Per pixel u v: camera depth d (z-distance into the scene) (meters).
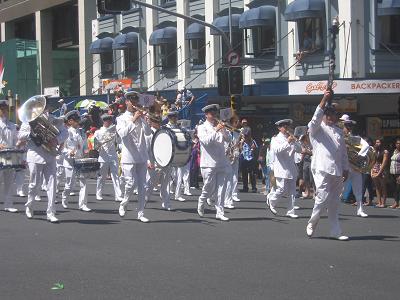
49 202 13.03
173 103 30.23
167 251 10.15
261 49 30.08
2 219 13.42
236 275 8.59
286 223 13.49
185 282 8.19
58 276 8.48
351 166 15.02
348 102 24.38
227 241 11.12
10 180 14.63
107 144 17.25
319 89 24.09
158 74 36.72
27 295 7.55
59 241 10.91
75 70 50.41
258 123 27.86
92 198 18.28
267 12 29.03
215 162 13.71
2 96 49.53
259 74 29.97
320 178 11.27
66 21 47.88
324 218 14.41
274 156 14.62
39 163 12.96
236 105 21.73
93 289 7.83
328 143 11.23
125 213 14.24
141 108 13.15
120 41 37.97
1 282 8.15
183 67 34.44
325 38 26.81
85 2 43.50
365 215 15.05
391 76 26.73
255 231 12.30
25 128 12.79
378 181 17.77
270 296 7.55
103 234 11.64
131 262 9.33
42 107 12.86
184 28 34.44
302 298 7.48
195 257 9.71
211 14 32.59
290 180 14.52
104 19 41.00
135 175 13.34
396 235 12.09
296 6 26.97
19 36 54.00
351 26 25.84
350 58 25.88
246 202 17.94
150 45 36.91
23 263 9.23
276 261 9.49
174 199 18.09
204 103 29.11
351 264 9.36
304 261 9.51
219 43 32.50
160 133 14.84
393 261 9.60
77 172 15.02
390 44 26.69
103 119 17.16
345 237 11.42
